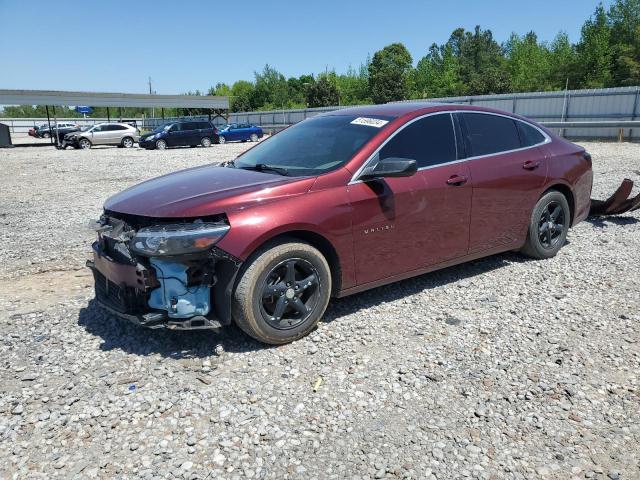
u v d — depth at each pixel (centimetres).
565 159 550
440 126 455
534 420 285
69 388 318
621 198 698
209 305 345
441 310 428
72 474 247
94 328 402
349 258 391
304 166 410
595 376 327
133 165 1792
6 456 260
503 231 500
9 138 3662
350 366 342
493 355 354
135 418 288
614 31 6094
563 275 506
